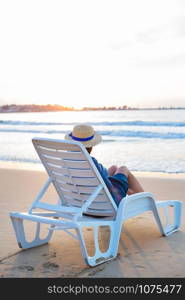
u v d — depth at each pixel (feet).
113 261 12.92
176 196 23.48
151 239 15.16
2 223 17.54
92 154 49.70
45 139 12.96
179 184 27.14
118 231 13.16
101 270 12.23
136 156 46.80
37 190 25.35
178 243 14.64
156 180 29.01
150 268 12.32
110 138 72.33
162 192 24.76
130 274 11.91
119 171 15.19
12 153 53.36
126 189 14.75
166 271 12.09
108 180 13.67
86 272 12.09
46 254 13.70
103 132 81.00
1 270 12.32
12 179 30.12
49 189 25.67
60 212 13.48
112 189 13.82
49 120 144.15
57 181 14.44
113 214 13.69
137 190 15.35
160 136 72.38
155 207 14.82
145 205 14.53
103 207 13.82
